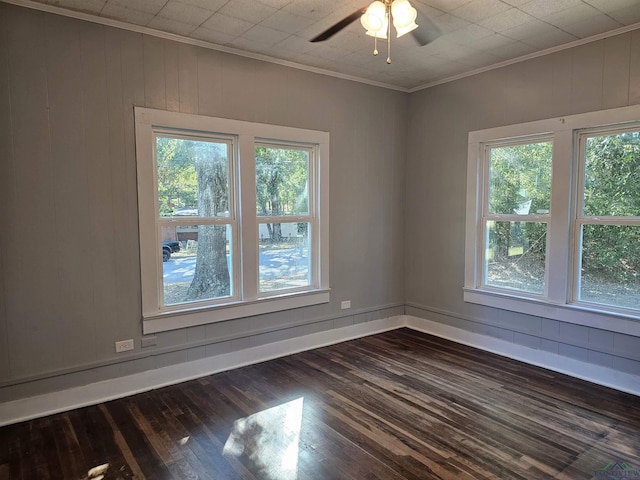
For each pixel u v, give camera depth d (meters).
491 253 4.19
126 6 2.78
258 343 3.87
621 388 3.23
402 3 2.11
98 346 3.09
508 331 3.99
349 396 3.12
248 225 3.74
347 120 4.36
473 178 4.22
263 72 3.74
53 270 2.90
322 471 2.22
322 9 2.83
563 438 2.54
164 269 3.41
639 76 3.07
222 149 3.64
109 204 3.08
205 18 2.97
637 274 3.21
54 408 2.93
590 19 2.98
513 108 3.85
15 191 2.74
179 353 3.43
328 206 4.27
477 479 2.15
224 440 2.53
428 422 2.73
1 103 2.67
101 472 2.24
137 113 3.14
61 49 2.84
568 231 3.51
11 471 2.26
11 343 2.77
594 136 3.40
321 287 4.27
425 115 4.68
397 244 4.92
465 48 3.54
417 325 4.91
